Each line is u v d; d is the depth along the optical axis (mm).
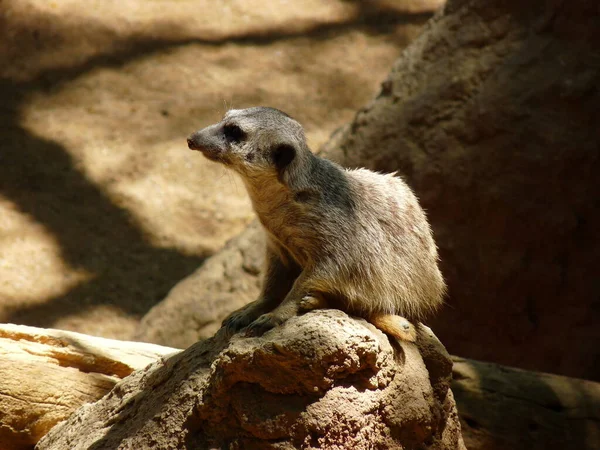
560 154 11062
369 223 6141
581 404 7973
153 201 15805
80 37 18469
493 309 11680
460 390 7984
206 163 16578
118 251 14898
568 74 11102
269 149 6191
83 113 17062
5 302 13695
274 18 19531
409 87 12008
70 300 13953
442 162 11570
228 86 17703
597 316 11375
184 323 12602
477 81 11508
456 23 11891
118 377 7496
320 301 5914
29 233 14883
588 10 11109
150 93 17547
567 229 11203
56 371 7211
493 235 11500
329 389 5324
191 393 5652
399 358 5871
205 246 15109
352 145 12203
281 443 5289
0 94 17250
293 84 17797
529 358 11688
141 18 19141
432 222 11734
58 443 6496
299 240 6098
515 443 7793
